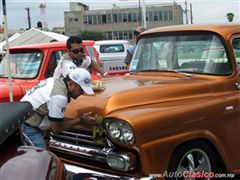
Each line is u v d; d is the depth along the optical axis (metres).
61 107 4.61
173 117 4.44
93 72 7.99
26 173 2.77
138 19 108.25
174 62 5.62
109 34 110.56
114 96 4.55
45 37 16.23
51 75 8.11
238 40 5.48
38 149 3.22
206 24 5.72
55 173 2.99
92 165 4.74
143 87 4.78
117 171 4.44
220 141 4.91
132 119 4.21
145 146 4.21
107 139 4.46
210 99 4.96
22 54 8.41
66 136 4.99
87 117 4.61
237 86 5.30
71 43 6.29
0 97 7.33
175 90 4.83
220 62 5.31
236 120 5.14
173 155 4.46
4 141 3.08
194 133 4.60
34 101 4.78
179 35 5.69
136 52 6.16
